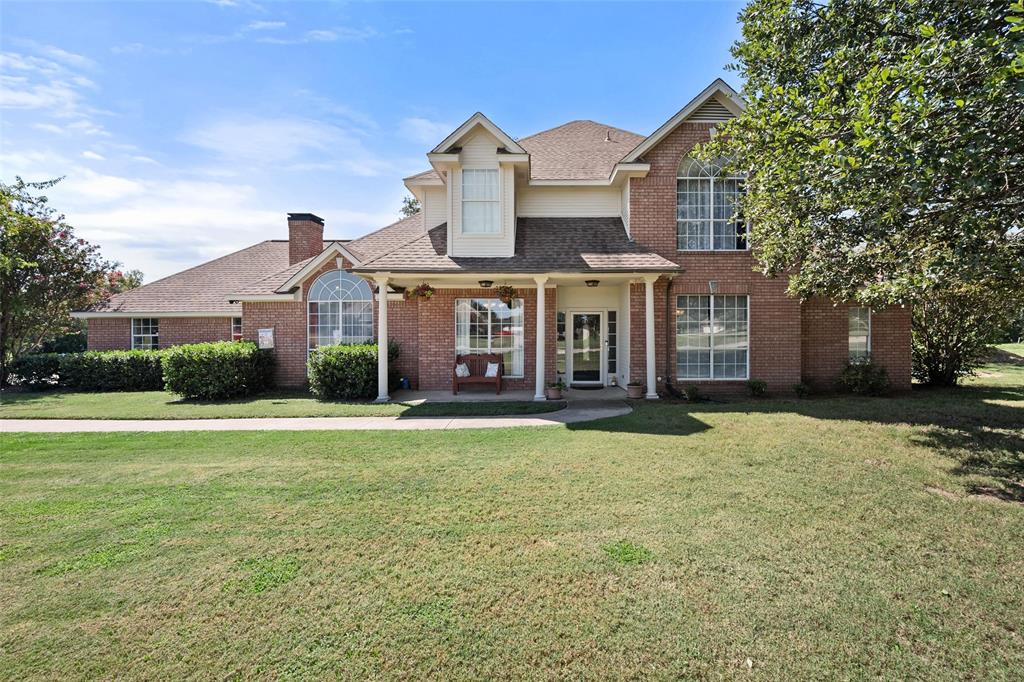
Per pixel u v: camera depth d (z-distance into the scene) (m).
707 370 13.09
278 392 14.79
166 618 3.15
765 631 2.96
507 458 6.74
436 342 14.19
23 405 12.52
